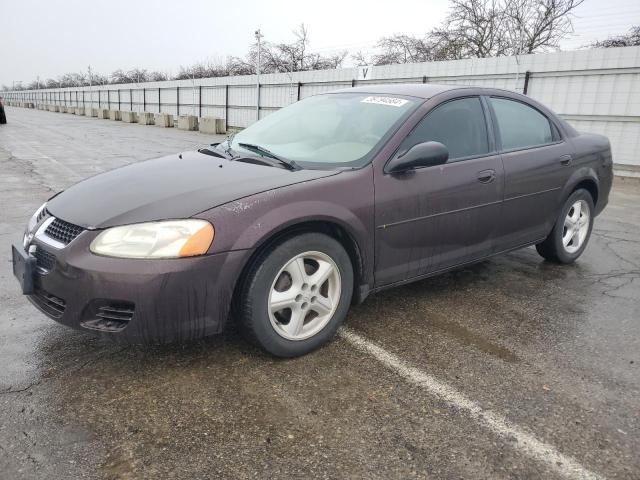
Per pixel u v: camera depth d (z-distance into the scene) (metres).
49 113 52.00
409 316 3.42
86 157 12.74
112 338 2.38
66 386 2.48
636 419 2.33
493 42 29.72
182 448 2.07
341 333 3.13
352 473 1.95
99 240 2.38
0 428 2.15
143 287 2.30
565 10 27.73
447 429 2.22
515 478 1.95
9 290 3.67
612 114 12.05
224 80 29.14
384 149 3.08
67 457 1.99
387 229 3.03
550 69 13.05
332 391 2.49
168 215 2.43
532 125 4.13
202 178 2.83
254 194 2.60
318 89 21.94
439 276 4.25
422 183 3.17
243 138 3.80
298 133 3.55
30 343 2.90
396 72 17.64
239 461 2.00
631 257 4.95
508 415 2.33
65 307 2.43
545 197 4.09
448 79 15.88
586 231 4.68
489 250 3.76
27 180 8.82
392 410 2.35
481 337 3.13
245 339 2.74
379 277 3.10
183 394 2.44
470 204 3.46
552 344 3.06
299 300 2.74
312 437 2.15
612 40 26.33
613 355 2.94
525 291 3.94
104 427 2.18
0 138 18.42
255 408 2.34
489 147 3.68
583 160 4.43
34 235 2.69
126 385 2.50
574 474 1.98
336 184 2.82
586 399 2.48
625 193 9.79
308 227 2.76
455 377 2.65
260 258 2.57
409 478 1.93
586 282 4.18
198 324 2.45
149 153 14.06
